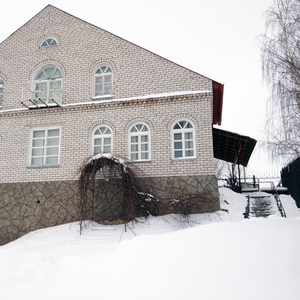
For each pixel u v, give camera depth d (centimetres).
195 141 1278
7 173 1420
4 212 1369
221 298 405
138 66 1396
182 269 488
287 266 462
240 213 1286
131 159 1316
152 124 1321
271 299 393
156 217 1209
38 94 1498
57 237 1120
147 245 602
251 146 1764
